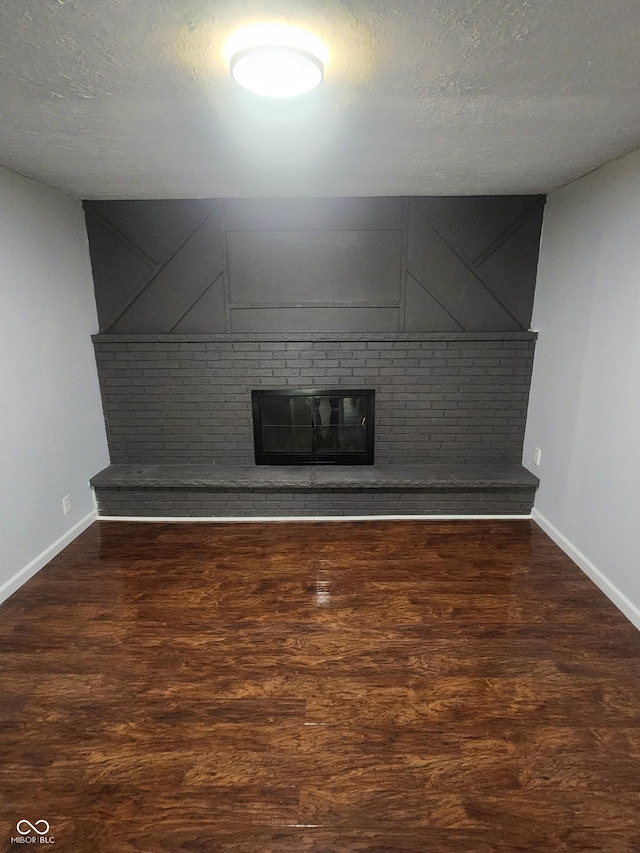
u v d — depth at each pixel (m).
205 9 1.20
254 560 3.09
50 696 2.02
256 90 1.54
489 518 3.64
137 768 1.70
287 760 1.73
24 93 1.68
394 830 1.50
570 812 1.54
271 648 2.29
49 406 3.10
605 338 2.72
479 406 3.70
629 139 2.21
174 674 2.14
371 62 1.47
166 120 1.93
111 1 1.17
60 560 3.11
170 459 3.86
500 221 3.45
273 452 3.83
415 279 3.55
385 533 3.43
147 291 3.60
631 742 1.79
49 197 3.07
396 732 1.83
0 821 1.53
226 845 1.46
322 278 3.56
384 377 3.66
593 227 2.81
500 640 2.34
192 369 3.68
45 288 3.04
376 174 2.78
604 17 1.24
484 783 1.64
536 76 1.57
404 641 2.33
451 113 1.87
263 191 3.19
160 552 3.20
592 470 2.84
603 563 2.73
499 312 3.60
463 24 1.27
